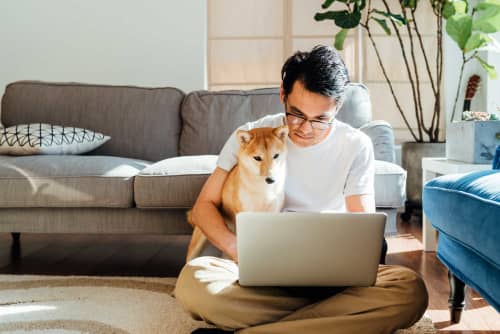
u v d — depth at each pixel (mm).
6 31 3895
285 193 1432
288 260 1032
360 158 1369
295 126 1267
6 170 2006
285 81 1218
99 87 2756
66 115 2670
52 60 3900
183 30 3863
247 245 1030
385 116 4027
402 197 1937
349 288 1085
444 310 1573
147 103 2717
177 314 1485
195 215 1404
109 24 3877
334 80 1162
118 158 2197
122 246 2682
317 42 4016
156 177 1963
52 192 1982
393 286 1073
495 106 3688
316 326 1028
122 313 1493
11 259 2344
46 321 1421
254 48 4039
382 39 3982
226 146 1506
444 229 1311
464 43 3125
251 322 1082
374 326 1037
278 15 4016
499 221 944
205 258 1249
